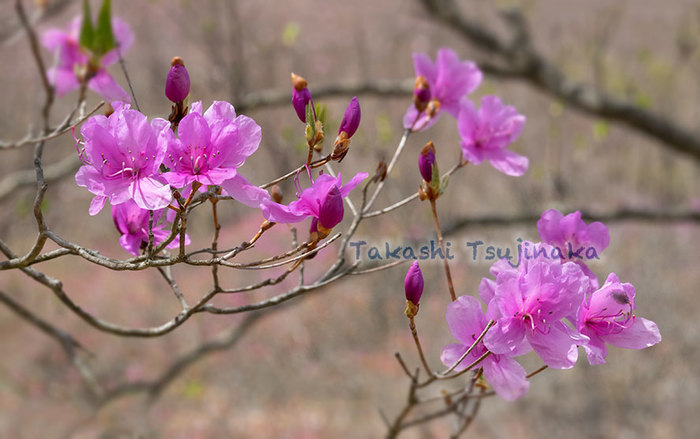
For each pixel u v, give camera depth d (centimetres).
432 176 143
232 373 910
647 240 971
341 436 774
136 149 115
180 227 115
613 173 988
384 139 485
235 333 491
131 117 115
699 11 863
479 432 754
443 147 831
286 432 790
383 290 905
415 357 884
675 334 832
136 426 448
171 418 809
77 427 450
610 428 755
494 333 119
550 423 773
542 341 120
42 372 805
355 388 861
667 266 934
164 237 140
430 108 167
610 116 603
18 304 234
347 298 944
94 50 151
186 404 841
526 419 780
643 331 124
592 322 125
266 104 486
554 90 609
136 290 1016
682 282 911
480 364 129
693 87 944
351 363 905
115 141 115
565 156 937
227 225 995
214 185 121
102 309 974
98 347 905
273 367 913
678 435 734
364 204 156
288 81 864
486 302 130
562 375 831
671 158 948
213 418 812
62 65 177
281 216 120
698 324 845
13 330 888
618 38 1074
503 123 167
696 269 945
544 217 137
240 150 119
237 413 839
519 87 938
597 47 746
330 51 987
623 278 888
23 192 453
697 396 785
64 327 938
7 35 258
